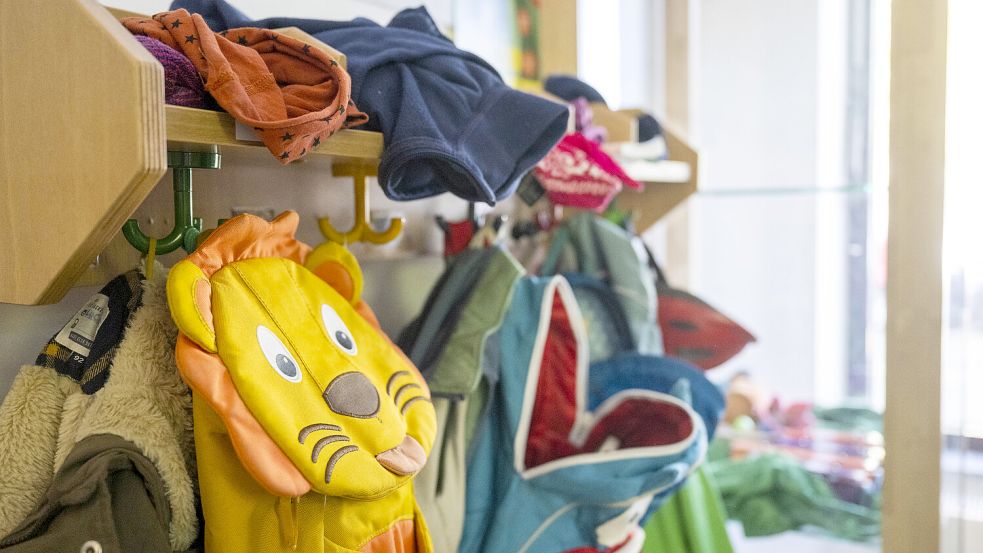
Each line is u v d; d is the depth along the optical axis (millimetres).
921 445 953
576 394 1026
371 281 1023
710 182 1557
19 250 558
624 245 1201
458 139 708
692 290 1603
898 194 936
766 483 1385
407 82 711
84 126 519
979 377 1088
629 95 1519
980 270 1074
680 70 1487
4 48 545
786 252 1675
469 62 790
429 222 1100
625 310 1172
